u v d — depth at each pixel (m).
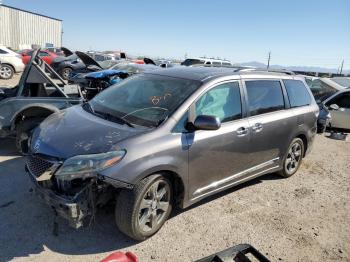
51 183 3.32
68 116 4.10
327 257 3.75
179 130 3.73
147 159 3.37
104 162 3.18
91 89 10.81
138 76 4.84
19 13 38.62
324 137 9.55
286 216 4.54
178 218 4.16
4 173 5.00
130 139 3.39
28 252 3.33
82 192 3.21
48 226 3.75
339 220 4.60
